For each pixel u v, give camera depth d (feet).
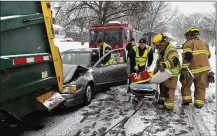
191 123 18.93
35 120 19.38
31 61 15.06
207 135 16.88
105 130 17.56
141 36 95.91
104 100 25.09
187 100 23.07
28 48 15.10
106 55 27.50
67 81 21.95
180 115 20.65
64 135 16.81
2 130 14.76
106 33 62.85
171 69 21.50
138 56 26.58
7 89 13.48
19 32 14.38
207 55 22.65
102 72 26.27
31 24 15.28
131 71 26.76
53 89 17.97
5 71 13.25
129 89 24.20
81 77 23.15
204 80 22.33
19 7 14.47
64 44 98.78
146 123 18.81
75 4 88.28
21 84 14.47
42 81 16.20
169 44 21.80
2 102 13.48
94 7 90.79
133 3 90.12
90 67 25.75
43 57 16.21
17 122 14.85
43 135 16.79
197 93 22.75
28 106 15.40
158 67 23.17
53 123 18.89
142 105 23.36
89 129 17.76
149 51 26.71
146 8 95.14
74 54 27.53
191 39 22.67
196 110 22.00
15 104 14.40
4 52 13.33
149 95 22.70
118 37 61.98
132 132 17.19
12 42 13.88
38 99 16.31
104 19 89.92
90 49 28.55
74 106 23.06
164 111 21.65
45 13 16.44
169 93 21.83
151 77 22.95
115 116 20.34
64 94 21.07
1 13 13.30
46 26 16.52
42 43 16.40
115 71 28.12
